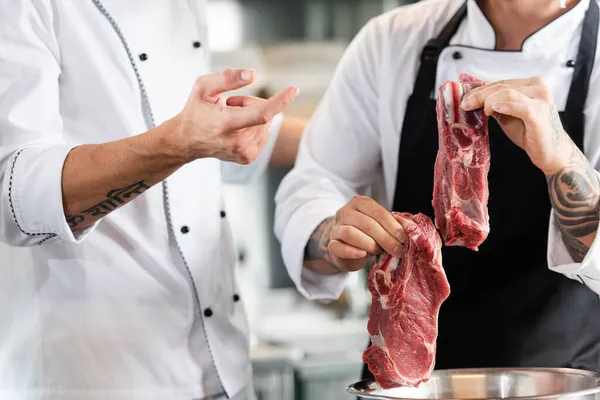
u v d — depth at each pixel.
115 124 2.10
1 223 1.89
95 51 2.09
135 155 1.74
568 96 2.12
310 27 5.43
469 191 1.79
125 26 2.13
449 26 2.28
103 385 2.11
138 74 2.14
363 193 2.54
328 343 4.58
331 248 1.93
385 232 1.84
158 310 2.14
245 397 2.31
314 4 5.38
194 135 1.67
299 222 2.26
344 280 2.28
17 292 2.12
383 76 2.33
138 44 2.14
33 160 1.83
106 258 2.10
